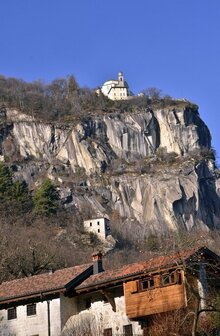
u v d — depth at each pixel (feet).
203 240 189.57
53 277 196.95
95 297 188.24
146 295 176.24
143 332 176.14
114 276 183.32
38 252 351.05
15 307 193.06
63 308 187.83
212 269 171.53
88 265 198.39
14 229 611.88
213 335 155.53
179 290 169.89
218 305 152.56
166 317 166.40
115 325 182.50
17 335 190.39
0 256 293.84
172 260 169.07
